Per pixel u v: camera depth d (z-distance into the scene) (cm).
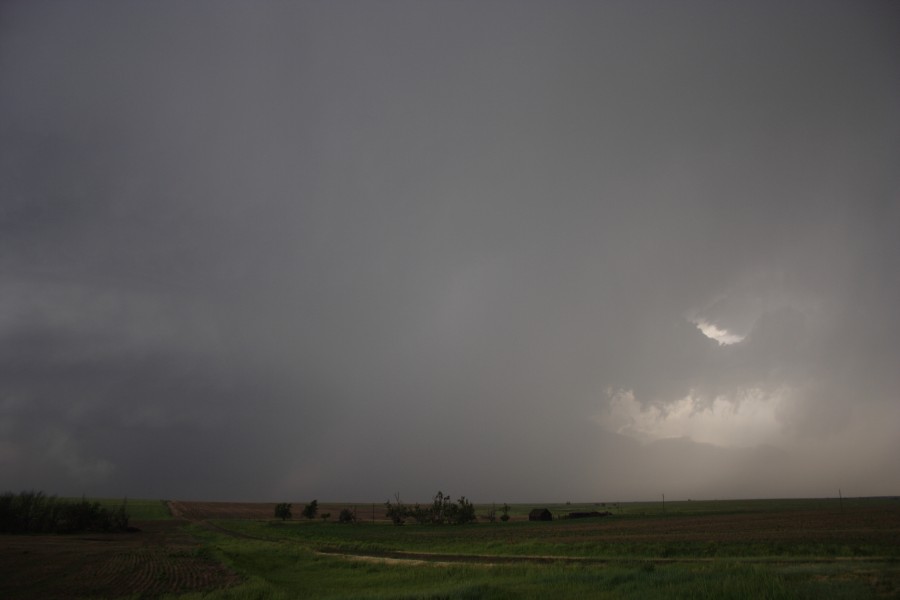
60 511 9606
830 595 1528
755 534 5184
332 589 2620
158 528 10881
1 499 9025
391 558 4222
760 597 1544
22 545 6619
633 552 3728
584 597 1759
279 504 14375
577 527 8225
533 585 2036
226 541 6769
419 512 12581
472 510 12450
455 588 2058
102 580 3519
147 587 3198
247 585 2736
